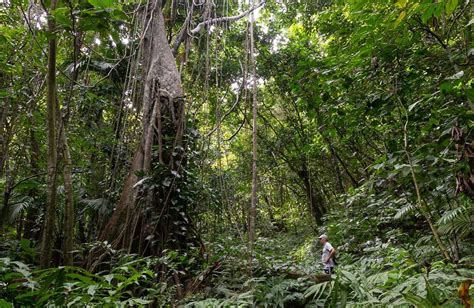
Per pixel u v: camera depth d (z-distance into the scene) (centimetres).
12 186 478
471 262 283
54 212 278
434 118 282
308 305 319
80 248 447
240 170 1175
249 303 304
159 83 511
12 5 395
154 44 534
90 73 666
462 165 248
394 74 313
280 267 392
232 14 677
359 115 365
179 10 690
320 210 1255
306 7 852
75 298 201
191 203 482
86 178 609
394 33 307
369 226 575
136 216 441
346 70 338
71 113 596
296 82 386
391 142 312
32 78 475
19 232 620
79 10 250
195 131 523
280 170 1315
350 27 373
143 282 366
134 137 544
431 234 418
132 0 519
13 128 510
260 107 1203
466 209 296
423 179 284
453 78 239
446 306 189
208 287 378
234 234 559
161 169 446
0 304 175
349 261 491
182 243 452
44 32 261
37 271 200
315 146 886
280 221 1493
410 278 242
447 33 322
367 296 225
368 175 727
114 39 258
